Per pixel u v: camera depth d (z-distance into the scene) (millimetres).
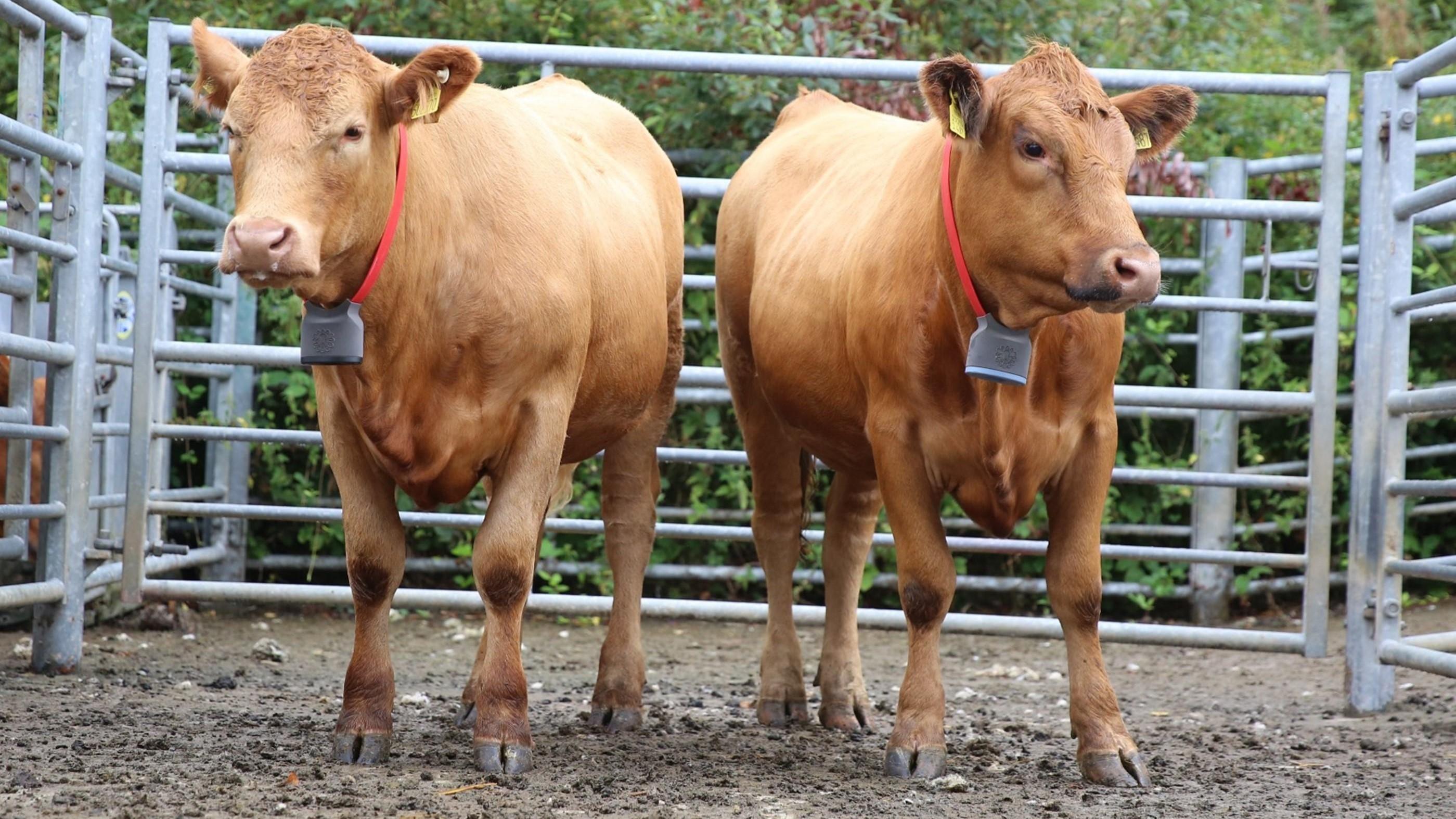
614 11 8703
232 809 3340
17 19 5359
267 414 8141
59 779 3617
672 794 3705
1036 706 5750
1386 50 12703
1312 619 5941
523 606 4070
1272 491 8586
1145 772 4008
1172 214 5977
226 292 7598
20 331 5637
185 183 8305
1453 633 5633
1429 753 4574
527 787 3709
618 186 5031
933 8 9047
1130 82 5914
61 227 5684
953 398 4043
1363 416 5512
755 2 8289
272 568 8578
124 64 6605
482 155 4062
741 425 5688
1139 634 5996
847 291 4484
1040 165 3594
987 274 3773
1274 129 9188
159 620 7090
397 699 5418
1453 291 4941
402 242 3756
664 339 5176
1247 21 11492
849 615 5246
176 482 8492
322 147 3439
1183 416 8180
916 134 4531
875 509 5312
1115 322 4117
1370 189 5512
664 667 6727
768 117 8188
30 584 5438
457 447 3955
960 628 6031
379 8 8703
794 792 3803
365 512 4012
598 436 4941
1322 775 4203
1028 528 8320
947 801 3740
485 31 8742
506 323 3934
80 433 5719
